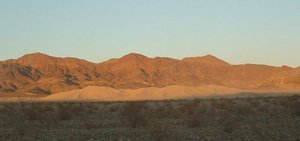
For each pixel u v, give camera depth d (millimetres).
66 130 29781
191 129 29312
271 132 27250
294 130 28375
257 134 26609
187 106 49500
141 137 25516
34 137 26062
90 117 42094
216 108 51344
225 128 28125
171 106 57125
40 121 36312
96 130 29516
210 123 33062
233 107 48406
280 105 53375
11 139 25172
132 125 31672
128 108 43375
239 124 30391
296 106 41156
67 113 39812
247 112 42312
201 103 62000
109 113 47375
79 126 32969
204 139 24797
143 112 43344
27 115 39531
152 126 28094
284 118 37031
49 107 53594
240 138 25094
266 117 38062
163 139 24672
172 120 36188
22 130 28156
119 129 29844
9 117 40031
